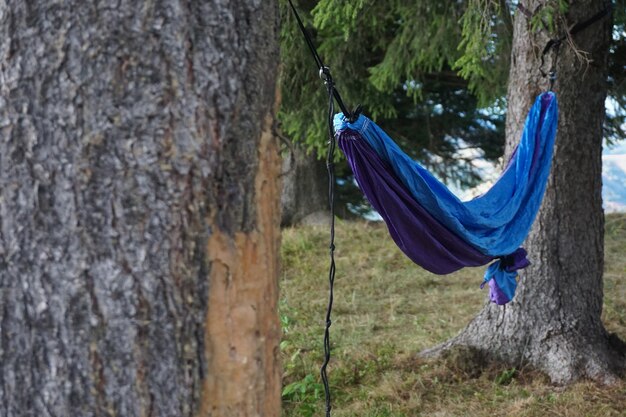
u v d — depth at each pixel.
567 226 5.06
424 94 9.85
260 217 1.82
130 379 1.68
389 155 3.25
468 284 7.83
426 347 5.82
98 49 1.62
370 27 8.04
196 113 1.68
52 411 1.68
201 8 1.68
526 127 3.99
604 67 4.96
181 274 1.69
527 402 4.79
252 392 1.81
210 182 1.71
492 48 5.93
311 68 8.05
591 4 4.78
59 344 1.67
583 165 5.00
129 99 1.64
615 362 5.09
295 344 6.02
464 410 4.80
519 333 5.23
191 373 1.71
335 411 4.84
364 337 6.22
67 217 1.65
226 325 1.75
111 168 1.64
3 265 1.67
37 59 1.63
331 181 2.66
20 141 1.65
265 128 1.83
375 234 9.53
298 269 8.46
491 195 3.74
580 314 5.13
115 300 1.66
